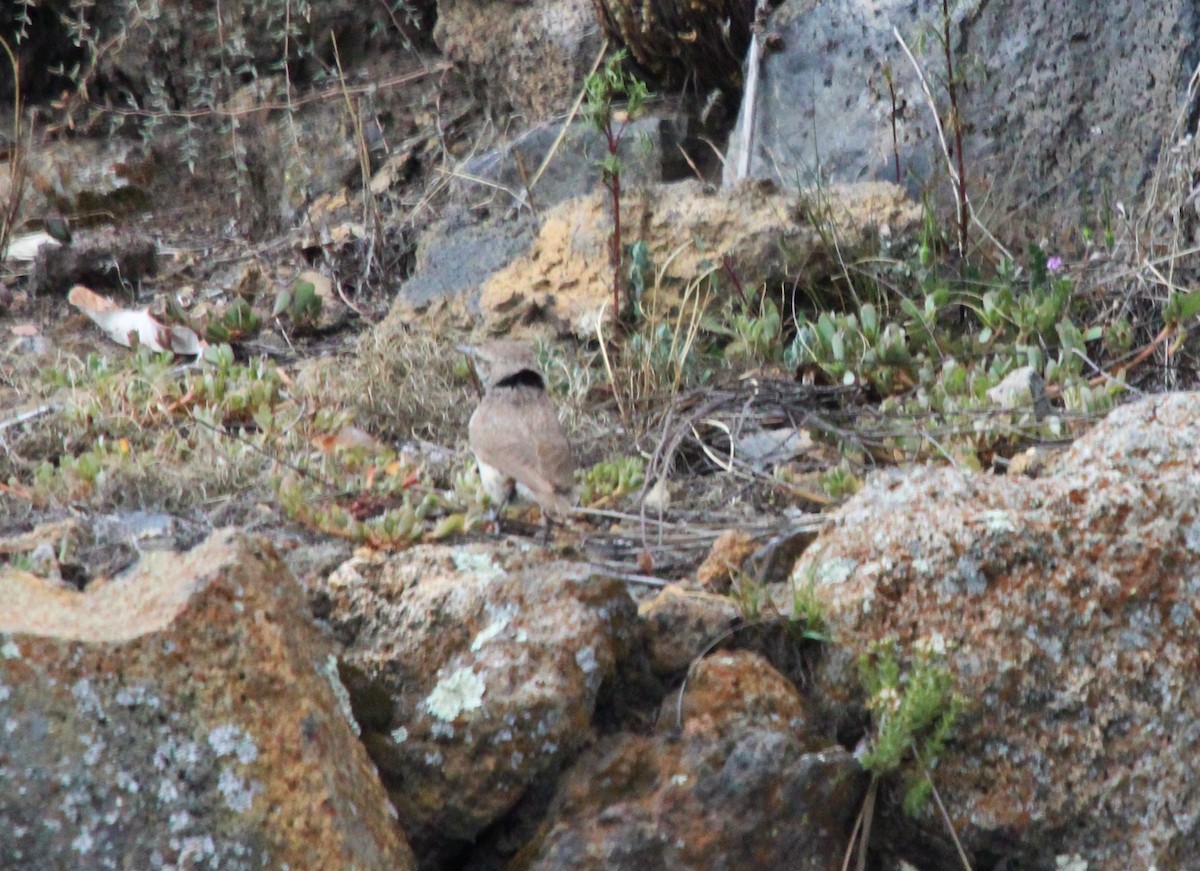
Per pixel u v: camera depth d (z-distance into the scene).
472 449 10.28
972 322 13.41
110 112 17.67
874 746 7.11
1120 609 7.38
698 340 13.22
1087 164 14.36
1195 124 13.92
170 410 11.62
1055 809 7.16
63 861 6.06
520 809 7.05
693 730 7.07
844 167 14.94
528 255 14.01
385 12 17.56
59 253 15.12
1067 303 12.80
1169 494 7.54
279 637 6.51
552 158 15.86
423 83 17.47
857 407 11.92
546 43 16.50
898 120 14.74
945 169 14.53
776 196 13.96
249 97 17.39
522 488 9.44
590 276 13.69
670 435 11.31
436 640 7.22
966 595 7.42
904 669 7.37
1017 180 14.50
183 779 6.22
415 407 12.17
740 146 15.42
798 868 6.93
